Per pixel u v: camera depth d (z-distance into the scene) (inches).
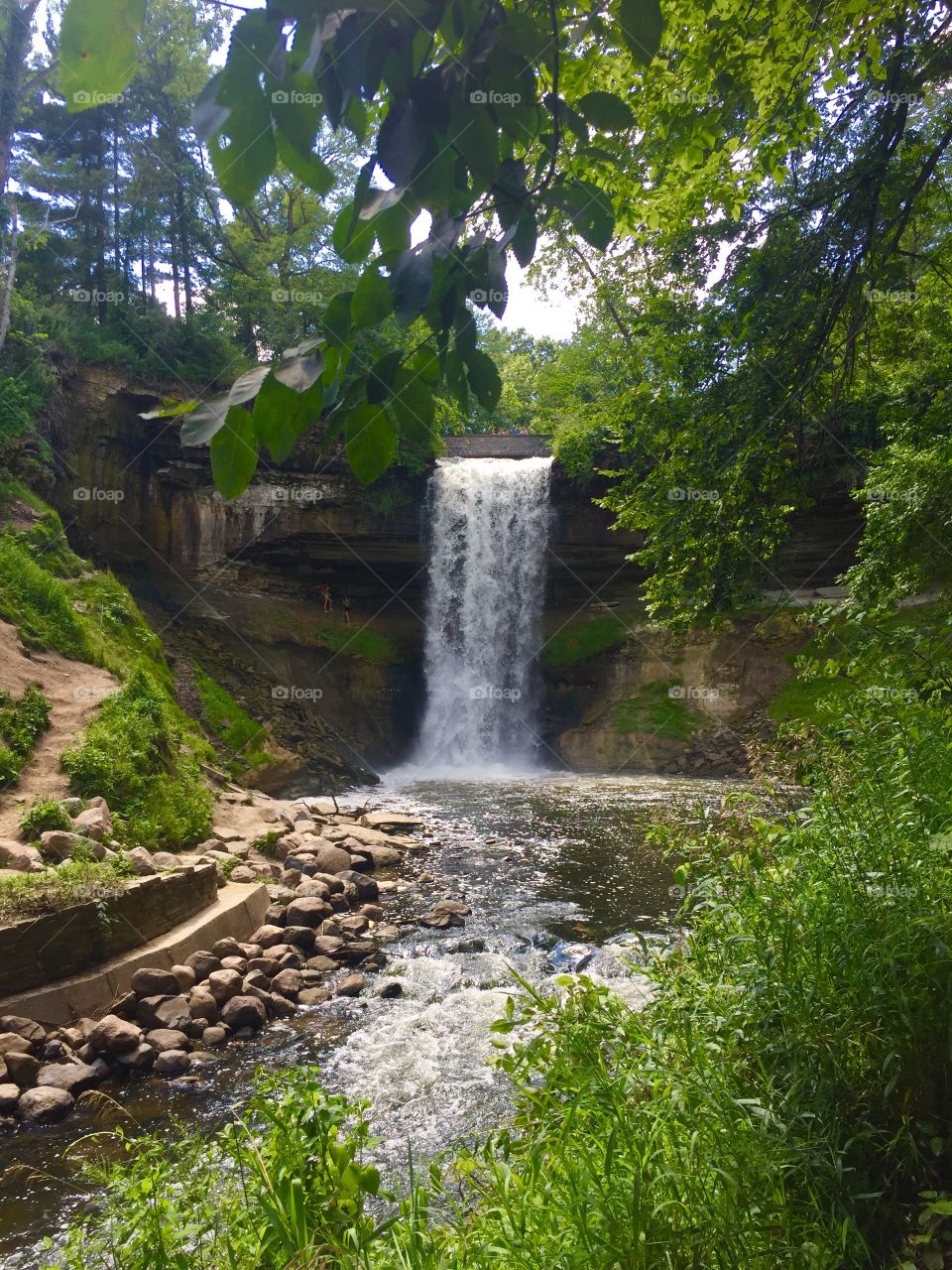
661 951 166.6
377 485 1145.4
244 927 396.5
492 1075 272.5
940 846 129.5
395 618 1221.7
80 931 309.0
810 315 256.4
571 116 50.4
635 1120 118.8
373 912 452.1
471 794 877.8
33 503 808.9
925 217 297.0
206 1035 301.1
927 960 117.9
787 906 136.8
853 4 194.5
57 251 1143.0
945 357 346.3
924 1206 104.4
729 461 304.5
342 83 44.4
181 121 1006.4
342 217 48.1
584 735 1080.8
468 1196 143.3
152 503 1055.6
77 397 978.1
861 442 416.5
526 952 395.2
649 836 177.0
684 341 339.6
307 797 823.7
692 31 192.4
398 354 49.1
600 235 52.1
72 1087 261.4
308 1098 125.5
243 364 1117.7
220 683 954.1
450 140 46.6
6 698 490.6
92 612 729.6
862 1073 115.3
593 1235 95.7
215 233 1181.7
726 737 992.9
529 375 1418.6
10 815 407.5
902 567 356.2
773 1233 98.7
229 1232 116.3
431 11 44.2
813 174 251.9
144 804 474.6
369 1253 109.1
